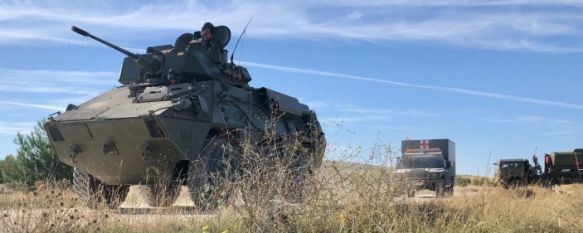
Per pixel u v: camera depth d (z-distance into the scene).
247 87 16.25
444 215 8.52
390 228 7.72
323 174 8.13
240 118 14.43
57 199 8.65
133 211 10.58
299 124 17.08
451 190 11.57
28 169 23.61
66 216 8.33
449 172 27.27
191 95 13.33
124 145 13.04
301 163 8.41
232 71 15.80
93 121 12.96
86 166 14.01
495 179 10.50
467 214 8.94
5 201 9.70
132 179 13.80
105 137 13.12
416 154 27.06
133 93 14.38
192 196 12.41
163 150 12.78
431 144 27.59
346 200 8.15
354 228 7.78
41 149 24.03
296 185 8.03
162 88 13.94
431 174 24.41
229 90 14.62
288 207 7.91
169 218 9.00
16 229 7.66
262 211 7.80
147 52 15.68
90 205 10.55
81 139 13.52
